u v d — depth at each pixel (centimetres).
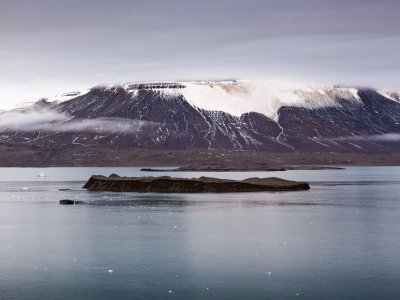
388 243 5528
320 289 3947
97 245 5550
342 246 5384
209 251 5194
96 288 4012
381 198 11012
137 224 7031
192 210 8569
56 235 6219
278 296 3800
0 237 6119
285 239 5800
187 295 3834
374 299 3728
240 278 4244
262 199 10656
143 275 4350
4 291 3956
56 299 3772
